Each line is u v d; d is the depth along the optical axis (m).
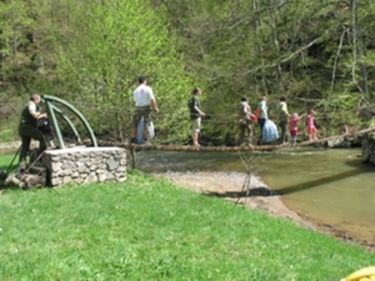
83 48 31.19
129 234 9.99
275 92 35.19
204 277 7.63
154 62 27.83
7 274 7.18
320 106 33.16
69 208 11.91
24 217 10.88
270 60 36.50
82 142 18.48
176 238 10.00
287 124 24.58
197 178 23.39
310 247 10.98
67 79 30.77
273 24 36.06
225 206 14.32
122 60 27.69
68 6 47.78
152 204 13.02
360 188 20.80
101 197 13.38
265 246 10.27
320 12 32.62
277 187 21.50
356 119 29.98
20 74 48.66
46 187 14.70
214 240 10.12
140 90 18.31
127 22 27.88
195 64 36.34
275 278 8.02
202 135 37.91
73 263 7.84
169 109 27.58
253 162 28.78
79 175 15.21
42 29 47.62
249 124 23.64
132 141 20.75
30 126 15.72
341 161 27.92
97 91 27.91
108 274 7.48
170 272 7.74
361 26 32.38
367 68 32.16
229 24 36.84
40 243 8.96
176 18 42.28
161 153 34.56
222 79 35.75
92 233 9.77
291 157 30.19
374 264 10.34
